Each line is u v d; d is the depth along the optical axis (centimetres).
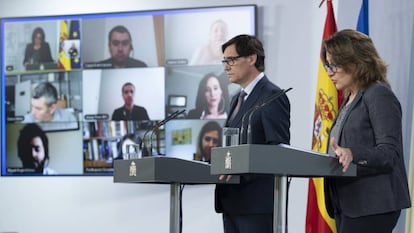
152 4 929
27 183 941
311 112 877
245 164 384
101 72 930
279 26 895
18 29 950
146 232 911
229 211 545
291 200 869
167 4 924
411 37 717
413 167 671
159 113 914
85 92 934
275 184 425
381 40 738
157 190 912
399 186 423
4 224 941
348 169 400
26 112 944
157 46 918
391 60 728
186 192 899
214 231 892
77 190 930
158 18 920
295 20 892
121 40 927
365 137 429
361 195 421
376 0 745
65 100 938
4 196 945
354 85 447
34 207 938
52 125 938
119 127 923
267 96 548
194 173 491
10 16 963
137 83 920
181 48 912
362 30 722
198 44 909
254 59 570
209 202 895
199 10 909
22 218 940
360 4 781
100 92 930
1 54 952
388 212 416
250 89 571
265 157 385
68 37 941
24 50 948
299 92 882
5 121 947
